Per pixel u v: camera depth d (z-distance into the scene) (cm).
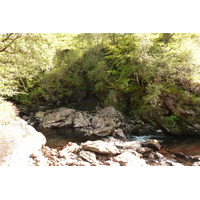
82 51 1755
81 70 1820
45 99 1730
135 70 1165
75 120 1266
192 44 1050
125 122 1183
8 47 864
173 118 1067
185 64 955
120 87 1316
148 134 1092
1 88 865
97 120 1198
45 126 1248
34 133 880
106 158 709
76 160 688
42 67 943
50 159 700
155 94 984
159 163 661
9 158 645
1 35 795
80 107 1614
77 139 995
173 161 681
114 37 1585
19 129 838
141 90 1251
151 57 1040
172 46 1169
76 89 1827
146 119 1162
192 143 901
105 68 1473
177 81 1070
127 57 1261
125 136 1057
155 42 1295
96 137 1033
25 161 661
